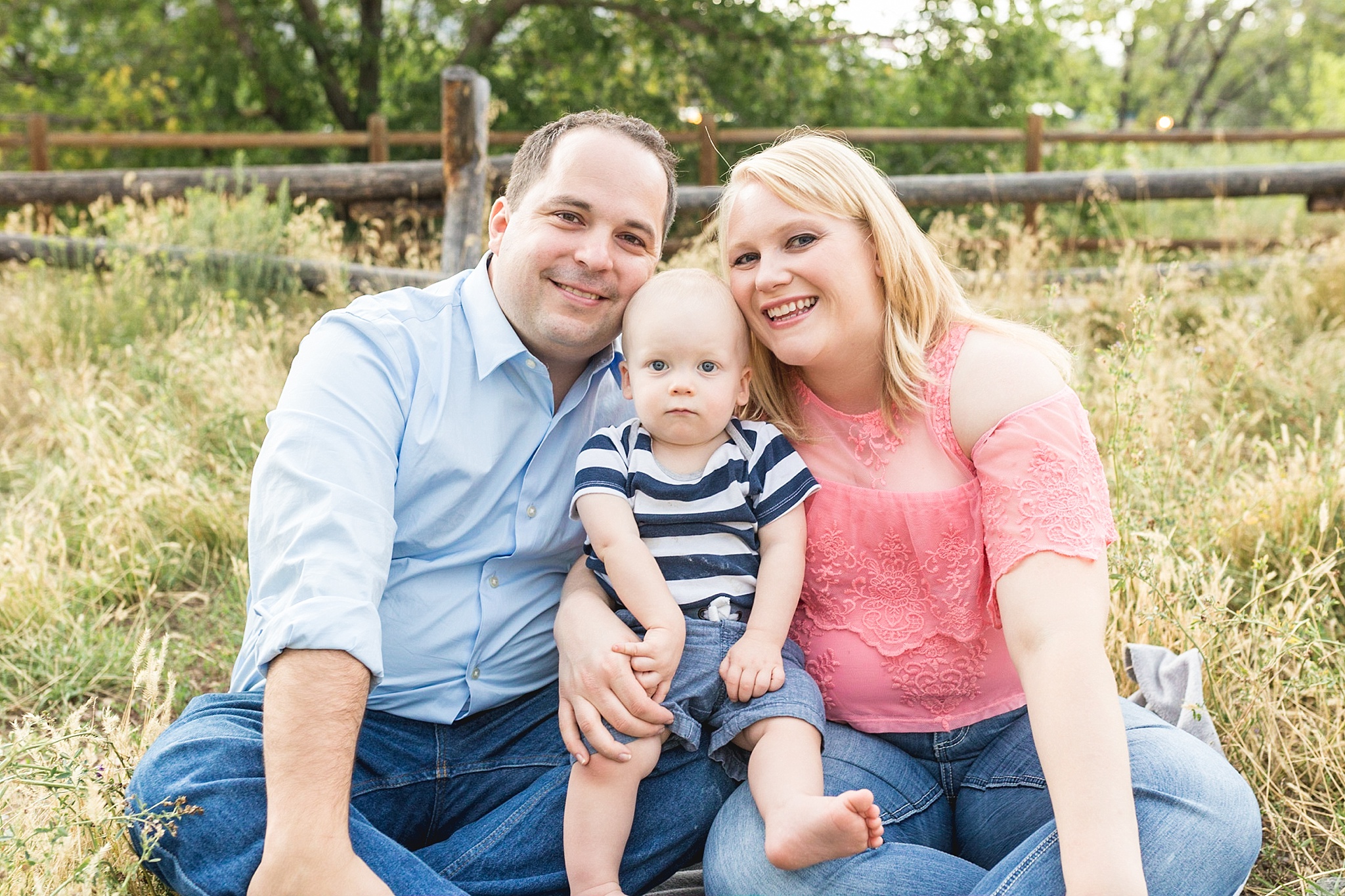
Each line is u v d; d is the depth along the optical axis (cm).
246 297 591
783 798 179
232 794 173
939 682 202
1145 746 176
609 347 227
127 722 214
